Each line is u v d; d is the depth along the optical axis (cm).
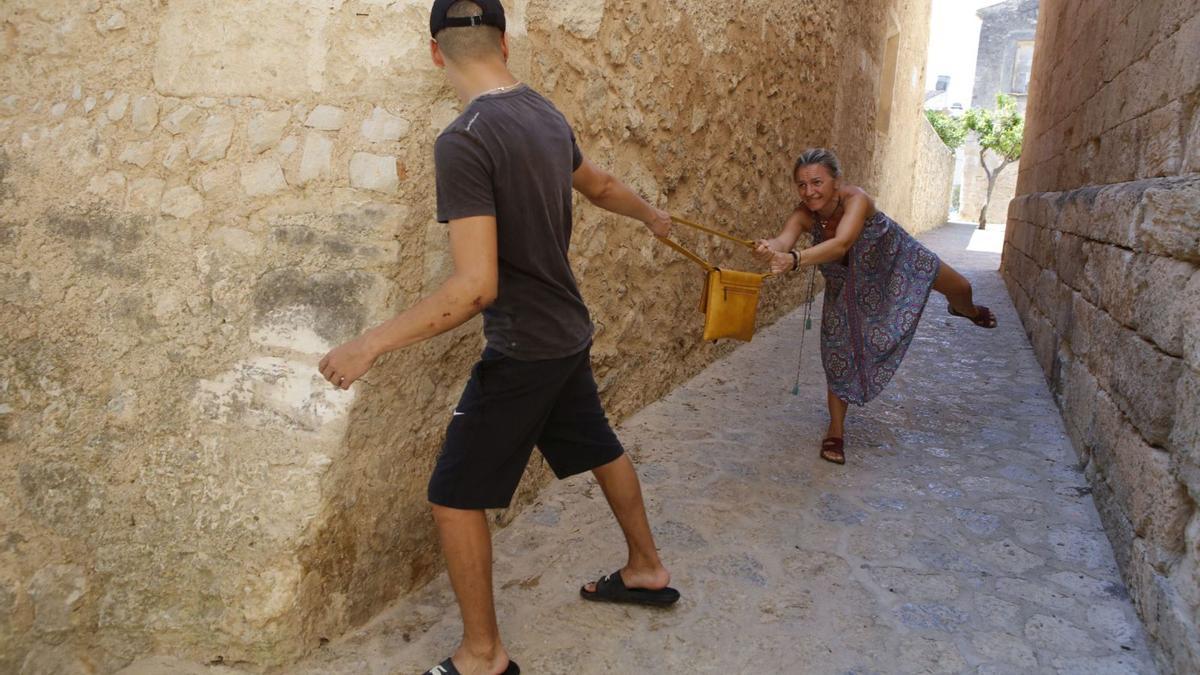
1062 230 498
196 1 241
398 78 228
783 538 298
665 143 404
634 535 245
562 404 226
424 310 172
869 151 919
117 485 234
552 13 300
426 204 234
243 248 237
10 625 226
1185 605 218
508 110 184
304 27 233
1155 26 338
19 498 238
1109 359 325
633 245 391
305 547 218
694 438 393
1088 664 229
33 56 257
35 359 246
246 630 216
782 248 319
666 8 385
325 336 226
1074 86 581
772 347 569
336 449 221
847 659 229
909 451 386
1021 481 352
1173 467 234
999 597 262
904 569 278
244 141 239
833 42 679
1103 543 298
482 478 201
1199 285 225
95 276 247
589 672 223
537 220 188
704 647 234
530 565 276
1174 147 297
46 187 253
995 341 617
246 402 229
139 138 248
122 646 226
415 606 253
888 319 349
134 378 240
